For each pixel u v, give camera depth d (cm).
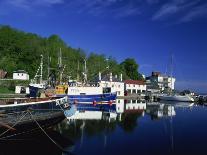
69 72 10319
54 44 14112
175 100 10319
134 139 2920
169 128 3647
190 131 3450
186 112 5775
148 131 3394
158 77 16875
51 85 7500
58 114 2792
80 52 14388
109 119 4291
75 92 7019
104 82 10350
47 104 2723
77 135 3003
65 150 2430
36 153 2344
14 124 2500
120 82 11306
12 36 12025
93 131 3253
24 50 11562
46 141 2677
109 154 2338
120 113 5225
